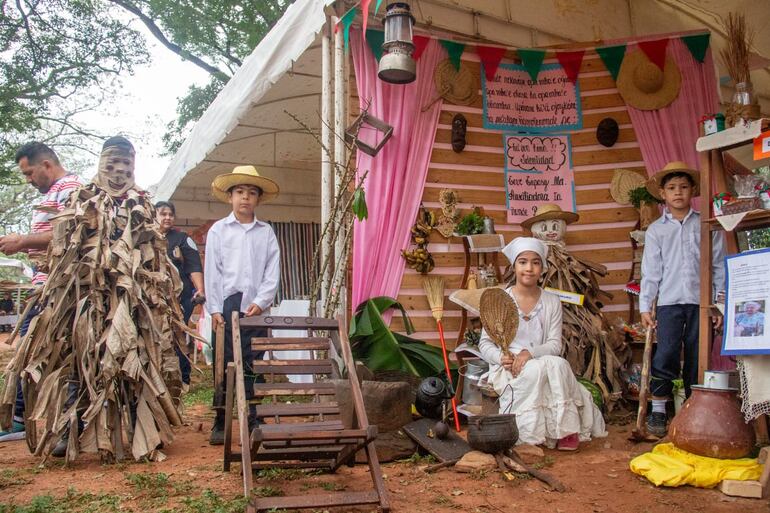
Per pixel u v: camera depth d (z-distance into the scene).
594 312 6.23
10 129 19.25
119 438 4.42
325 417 4.62
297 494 3.65
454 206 6.81
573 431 4.57
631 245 7.09
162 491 3.67
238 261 5.30
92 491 3.72
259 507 3.18
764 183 4.50
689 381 5.23
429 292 6.06
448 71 7.00
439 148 6.93
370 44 6.70
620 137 7.29
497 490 3.75
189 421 6.09
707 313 4.66
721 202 4.53
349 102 6.64
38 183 5.32
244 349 5.14
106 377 4.27
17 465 4.36
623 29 8.50
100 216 4.59
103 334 4.42
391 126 6.57
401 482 3.92
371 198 6.48
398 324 6.44
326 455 3.89
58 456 4.60
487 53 7.20
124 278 4.48
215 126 9.02
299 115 9.77
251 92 7.82
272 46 7.52
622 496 3.64
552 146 7.31
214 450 4.82
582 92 7.40
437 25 7.28
